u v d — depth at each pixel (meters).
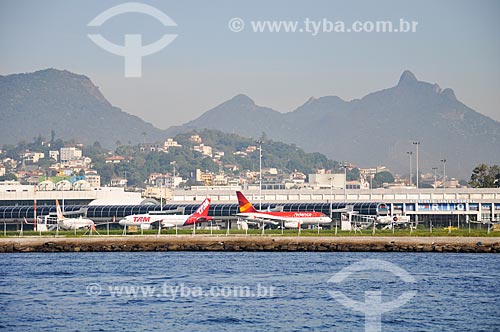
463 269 171.62
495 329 112.44
